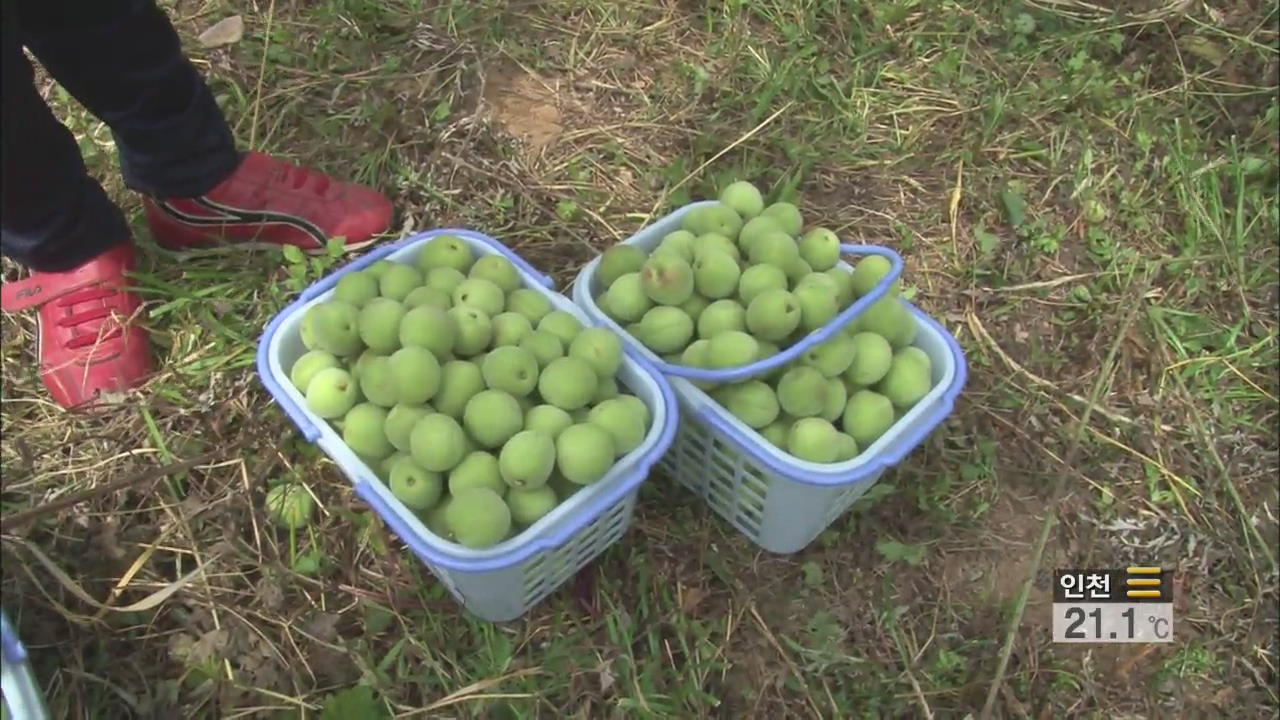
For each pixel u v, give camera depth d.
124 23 1.54
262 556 1.70
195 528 1.73
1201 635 1.80
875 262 1.67
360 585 1.70
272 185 2.02
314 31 2.46
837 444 1.51
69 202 1.59
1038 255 2.27
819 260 1.73
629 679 1.64
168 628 1.65
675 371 1.53
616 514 1.61
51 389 1.86
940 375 1.69
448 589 1.65
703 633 1.69
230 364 1.91
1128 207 2.36
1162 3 2.74
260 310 1.99
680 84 2.48
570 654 1.65
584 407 1.52
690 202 2.25
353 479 1.47
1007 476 1.93
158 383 1.87
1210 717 1.72
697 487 1.80
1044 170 2.42
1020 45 2.65
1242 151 2.49
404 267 1.66
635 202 2.27
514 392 1.50
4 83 1.32
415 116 2.33
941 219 2.31
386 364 1.45
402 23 2.49
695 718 1.61
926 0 2.69
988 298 2.18
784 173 2.32
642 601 1.70
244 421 1.85
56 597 1.65
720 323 1.61
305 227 2.04
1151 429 2.01
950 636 1.75
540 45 2.52
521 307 1.64
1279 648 1.80
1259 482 1.98
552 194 2.25
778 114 2.43
